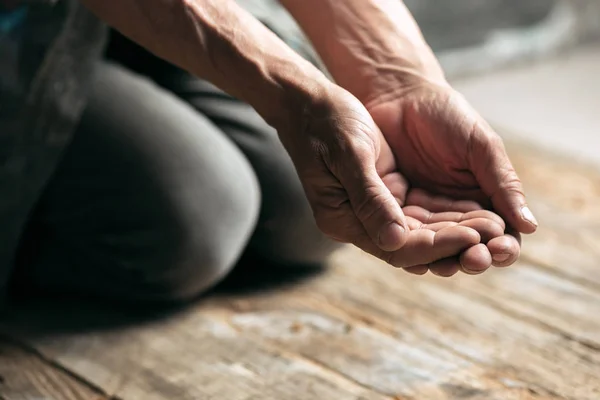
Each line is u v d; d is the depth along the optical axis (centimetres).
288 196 111
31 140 101
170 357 101
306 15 96
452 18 211
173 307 110
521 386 98
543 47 229
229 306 110
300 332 106
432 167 89
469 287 116
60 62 100
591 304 113
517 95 200
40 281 112
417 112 89
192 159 105
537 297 115
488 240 81
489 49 217
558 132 178
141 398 95
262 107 85
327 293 114
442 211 87
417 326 108
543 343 105
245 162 110
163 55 87
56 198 106
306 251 115
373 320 108
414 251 80
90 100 106
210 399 95
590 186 148
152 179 104
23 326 106
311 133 81
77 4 100
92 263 108
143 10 85
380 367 100
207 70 86
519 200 84
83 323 107
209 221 105
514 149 164
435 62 93
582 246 127
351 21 95
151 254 105
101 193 105
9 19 98
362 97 93
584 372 101
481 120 87
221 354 102
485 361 102
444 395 97
